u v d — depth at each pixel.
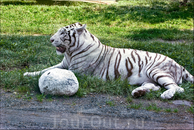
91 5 17.38
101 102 4.44
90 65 5.32
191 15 15.27
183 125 3.83
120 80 5.20
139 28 12.58
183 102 4.69
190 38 10.41
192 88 5.29
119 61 5.34
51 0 18.98
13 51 7.26
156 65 5.24
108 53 5.45
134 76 5.27
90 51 5.30
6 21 12.61
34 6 15.70
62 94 4.50
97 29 11.94
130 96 4.79
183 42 9.75
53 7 15.62
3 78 5.04
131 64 5.30
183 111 4.32
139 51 5.54
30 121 3.63
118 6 16.95
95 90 4.87
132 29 12.21
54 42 5.22
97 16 14.62
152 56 5.40
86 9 15.75
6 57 6.70
